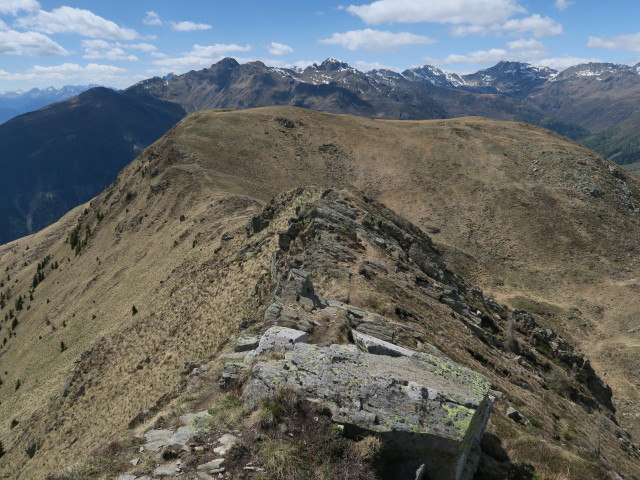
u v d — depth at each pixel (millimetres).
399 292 36812
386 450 11148
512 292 102438
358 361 14141
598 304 98000
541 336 57750
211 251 74688
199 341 42562
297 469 10250
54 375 82750
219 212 103375
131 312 78750
